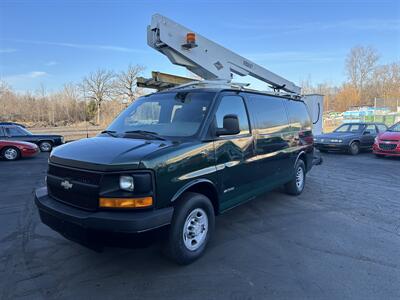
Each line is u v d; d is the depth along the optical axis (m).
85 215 2.91
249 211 5.35
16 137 15.02
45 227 4.54
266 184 5.02
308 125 6.84
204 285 3.03
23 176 8.87
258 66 7.81
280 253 3.73
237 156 4.15
